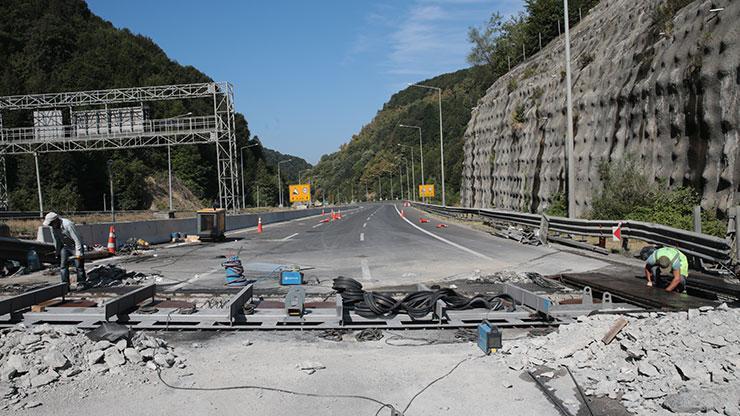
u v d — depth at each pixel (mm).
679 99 19719
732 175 16281
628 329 6434
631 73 24453
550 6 66500
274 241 25328
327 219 51750
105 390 5480
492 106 52281
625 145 23453
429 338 7586
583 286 10773
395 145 191875
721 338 5570
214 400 5297
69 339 6418
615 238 16234
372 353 6910
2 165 50406
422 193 75875
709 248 11914
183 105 99812
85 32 102000
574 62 34688
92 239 20406
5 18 90438
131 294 8797
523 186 37844
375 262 16094
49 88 79000
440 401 5246
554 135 32312
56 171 72688
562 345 6449
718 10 18531
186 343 7453
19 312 8719
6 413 4883
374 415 4941
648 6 27406
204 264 16594
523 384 5629
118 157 87188
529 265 14766
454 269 14227
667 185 19672
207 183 108250
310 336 7777
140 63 102125
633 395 5059
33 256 15570
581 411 4891
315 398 5359
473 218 36188
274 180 138375
